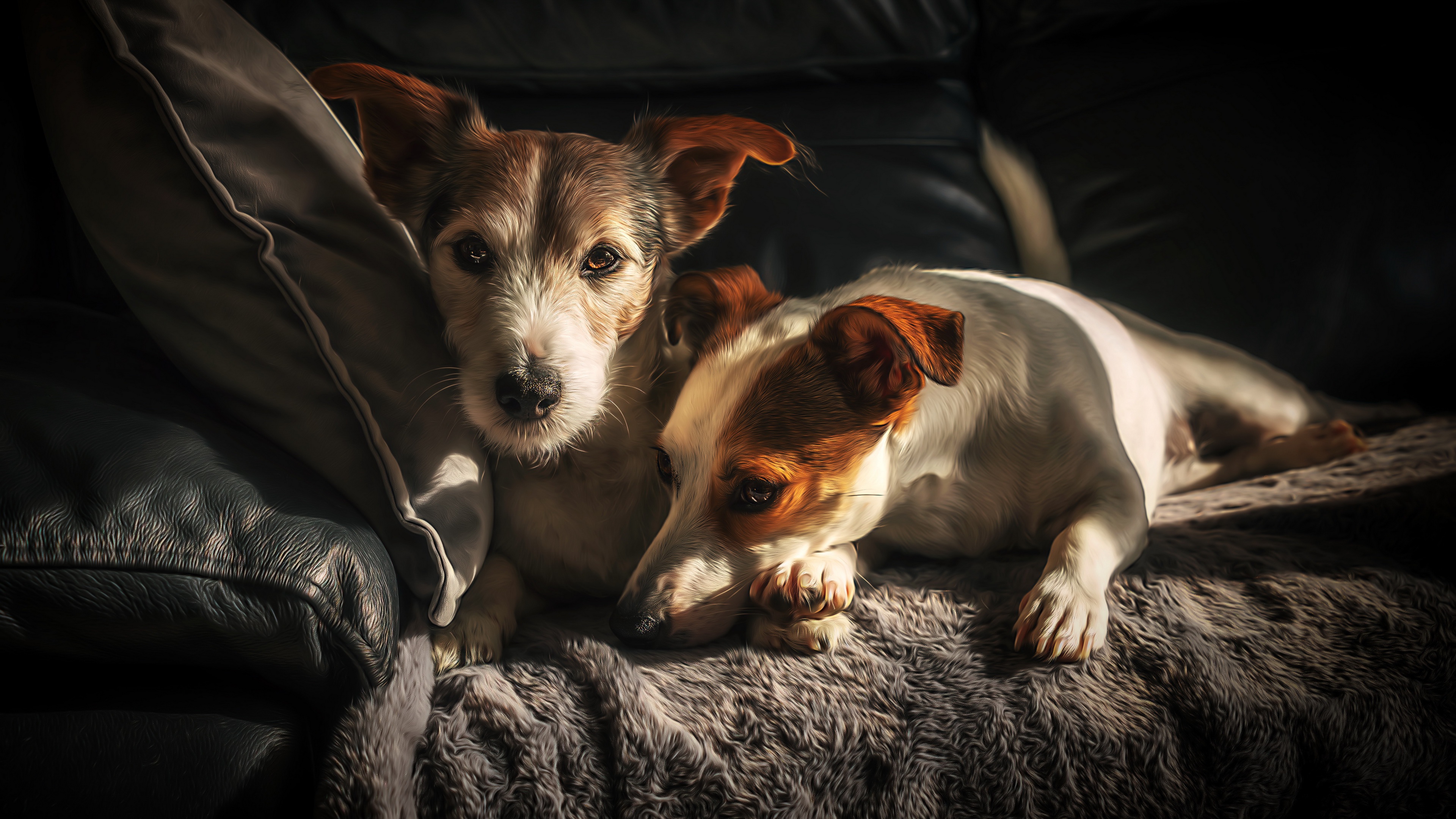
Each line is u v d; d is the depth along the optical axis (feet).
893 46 6.36
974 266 6.03
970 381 3.99
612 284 3.81
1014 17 6.75
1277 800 2.97
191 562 2.45
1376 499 4.05
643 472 4.05
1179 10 6.56
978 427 3.99
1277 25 6.45
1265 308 5.95
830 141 6.20
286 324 2.95
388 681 2.78
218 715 2.59
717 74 6.24
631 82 6.18
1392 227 5.87
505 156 3.85
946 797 2.89
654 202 4.23
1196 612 3.37
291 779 2.66
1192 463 5.47
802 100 6.34
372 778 2.55
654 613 3.34
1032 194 6.19
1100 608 3.22
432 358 3.49
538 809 2.68
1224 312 6.02
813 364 3.66
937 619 3.34
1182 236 6.11
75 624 2.41
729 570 3.50
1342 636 3.28
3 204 4.06
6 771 2.40
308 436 3.03
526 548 3.87
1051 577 3.33
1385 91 6.06
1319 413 5.65
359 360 3.12
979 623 3.32
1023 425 3.98
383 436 3.11
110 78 2.85
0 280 4.04
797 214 5.94
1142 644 3.14
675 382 4.33
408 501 3.02
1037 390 4.03
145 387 3.10
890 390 3.61
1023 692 2.99
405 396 3.22
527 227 3.65
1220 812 2.94
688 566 3.45
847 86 6.44
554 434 3.47
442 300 3.73
